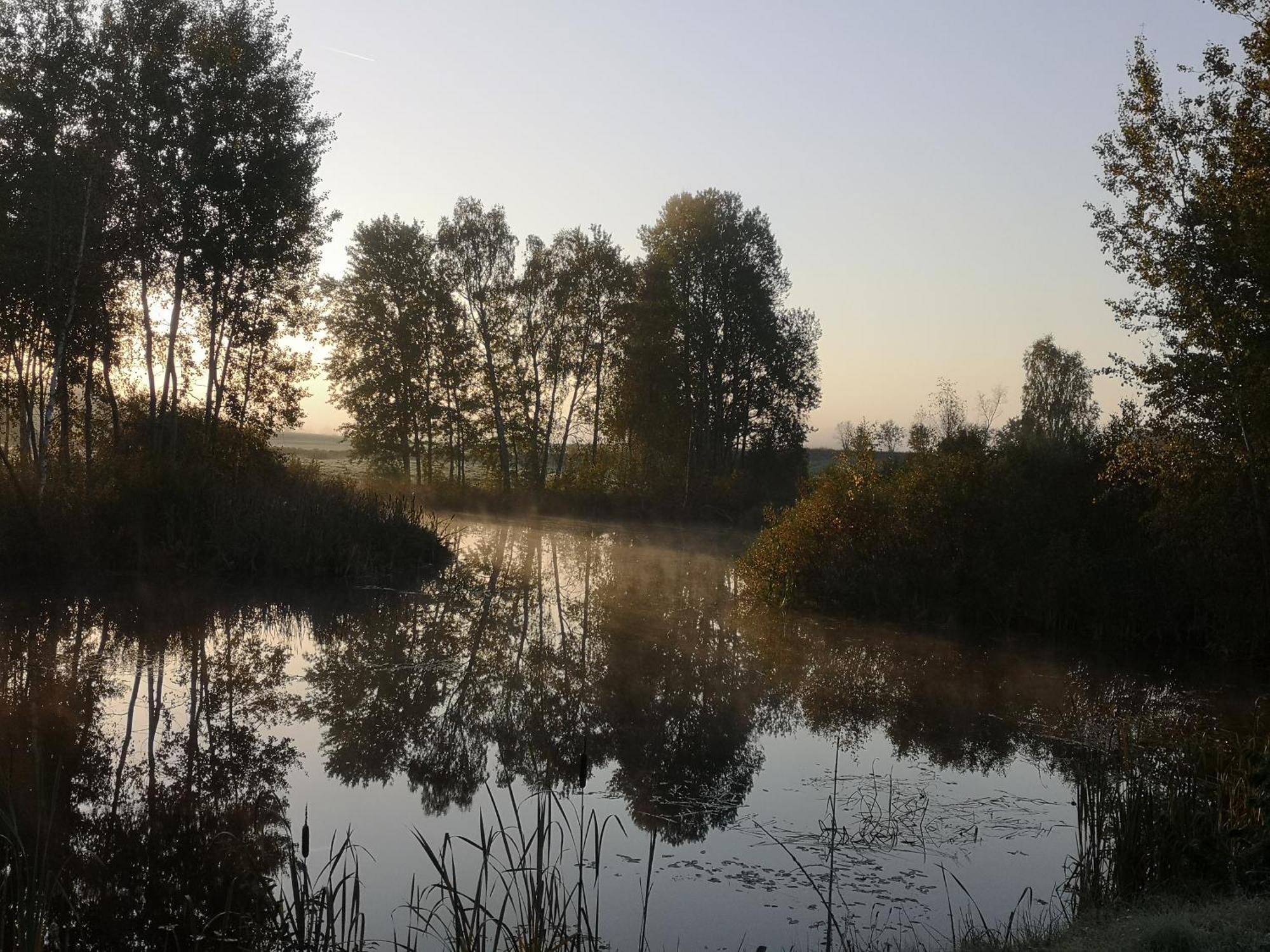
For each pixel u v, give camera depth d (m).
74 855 7.18
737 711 11.98
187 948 5.83
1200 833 6.73
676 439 45.41
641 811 8.48
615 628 17.27
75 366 22.92
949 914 6.52
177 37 23.44
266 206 24.58
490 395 45.69
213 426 25.86
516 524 37.91
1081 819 7.09
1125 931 5.18
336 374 45.03
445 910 6.41
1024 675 14.47
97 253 21.05
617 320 45.72
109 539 20.06
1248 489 15.83
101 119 21.88
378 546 23.28
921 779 9.46
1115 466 16.80
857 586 19.34
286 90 25.23
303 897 5.79
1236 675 14.88
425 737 10.58
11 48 21.33
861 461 20.66
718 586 22.98
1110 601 17.19
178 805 8.34
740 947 6.03
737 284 46.12
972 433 23.72
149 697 11.80
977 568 18.75
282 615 17.28
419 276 44.50
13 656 13.25
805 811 8.52
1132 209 15.57
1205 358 14.98
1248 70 14.90
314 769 9.45
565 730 10.95
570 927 6.09
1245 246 14.25
